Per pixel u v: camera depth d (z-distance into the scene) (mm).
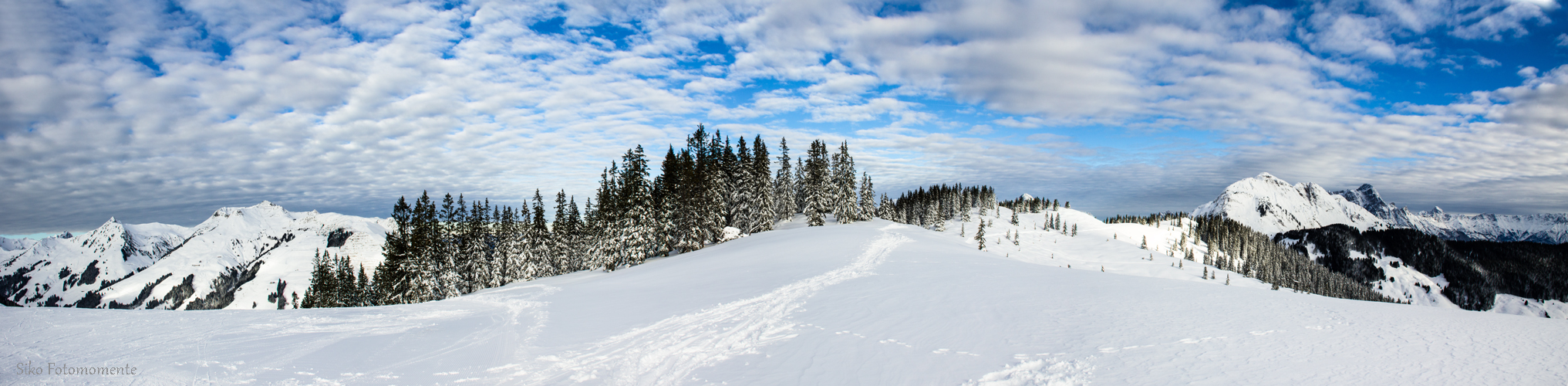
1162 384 10000
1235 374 10531
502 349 14031
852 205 91375
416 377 11430
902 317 17234
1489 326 14312
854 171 91938
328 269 89625
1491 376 10172
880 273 30812
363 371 11836
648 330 16484
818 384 10594
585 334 15945
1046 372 10898
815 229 71688
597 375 11688
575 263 79562
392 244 55750
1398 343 12672
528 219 71562
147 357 12477
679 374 11648
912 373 11156
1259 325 14836
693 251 62125
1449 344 12484
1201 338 13398
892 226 82062
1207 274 132125
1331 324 14773
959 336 14289
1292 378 10195
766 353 13180
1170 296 20406
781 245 53469
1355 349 12180
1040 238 170375
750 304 21094
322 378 11164
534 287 36281
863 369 11523
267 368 11812
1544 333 13336
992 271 30938
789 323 16844
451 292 58188
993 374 10906
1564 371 10320
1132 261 143750
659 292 27562
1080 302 19344
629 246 56469
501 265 70000
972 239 132875
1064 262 133375
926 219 146125
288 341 14648
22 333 14898
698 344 14414
